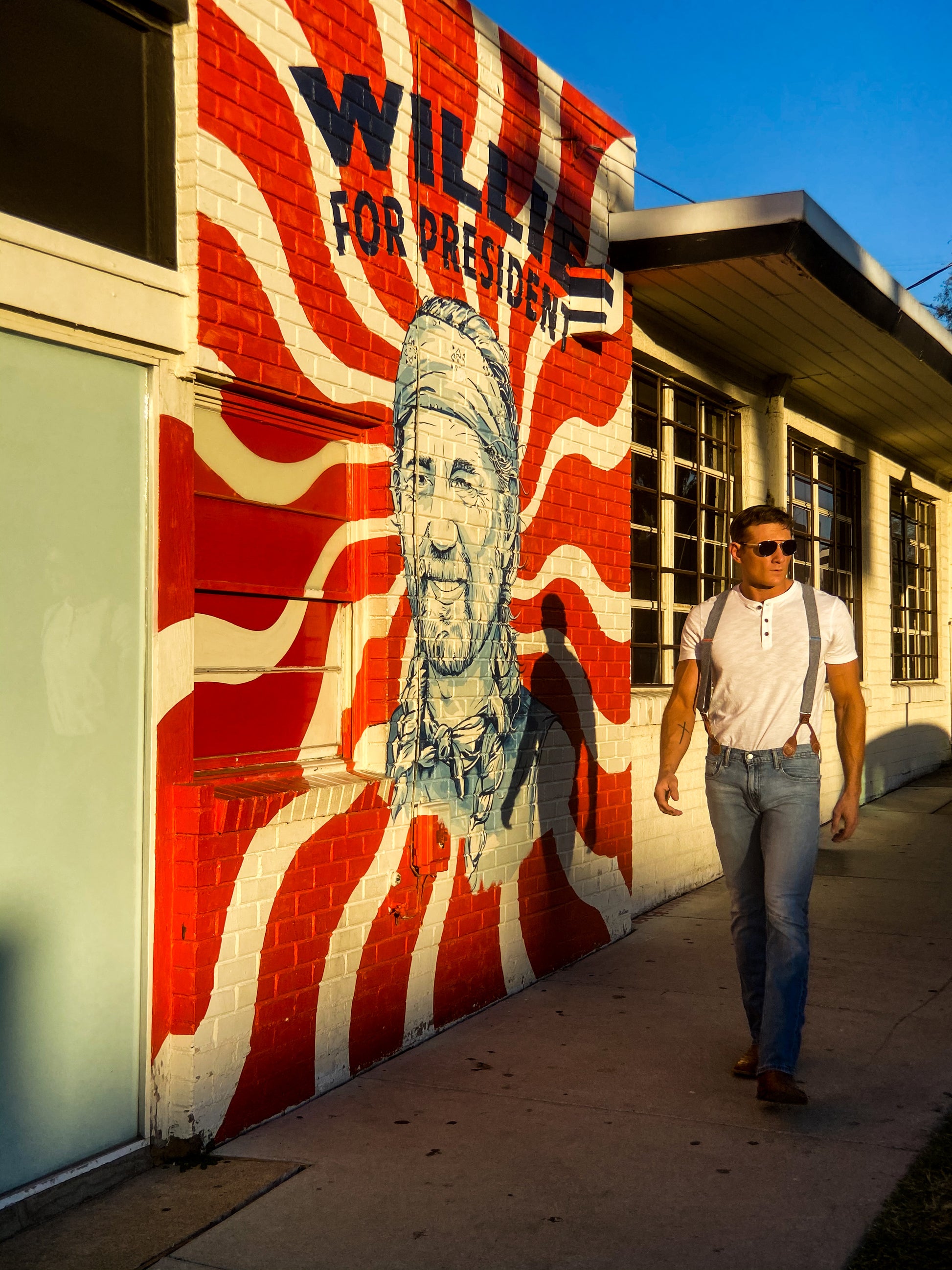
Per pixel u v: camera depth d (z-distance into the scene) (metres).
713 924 7.09
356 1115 4.14
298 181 4.38
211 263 3.94
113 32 3.72
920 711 14.21
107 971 3.61
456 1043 4.93
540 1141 3.88
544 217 6.19
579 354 6.55
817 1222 3.29
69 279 3.45
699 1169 3.65
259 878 4.04
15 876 3.33
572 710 6.34
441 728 5.18
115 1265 3.10
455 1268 3.08
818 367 9.18
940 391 10.02
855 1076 4.45
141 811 3.74
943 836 10.02
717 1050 4.79
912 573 14.63
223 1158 3.77
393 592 4.88
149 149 3.83
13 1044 3.31
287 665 4.57
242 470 4.29
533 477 6.05
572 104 6.48
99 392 3.63
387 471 4.87
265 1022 4.07
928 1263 3.05
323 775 4.64
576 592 6.45
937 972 5.89
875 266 7.63
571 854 6.27
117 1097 3.63
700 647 4.57
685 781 8.07
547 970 5.98
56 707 3.46
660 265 6.73
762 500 9.48
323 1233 3.27
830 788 11.00
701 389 8.72
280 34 4.30
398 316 4.95
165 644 3.79
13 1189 3.30
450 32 5.39
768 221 6.44
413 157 5.09
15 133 3.38
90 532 3.58
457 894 5.24
